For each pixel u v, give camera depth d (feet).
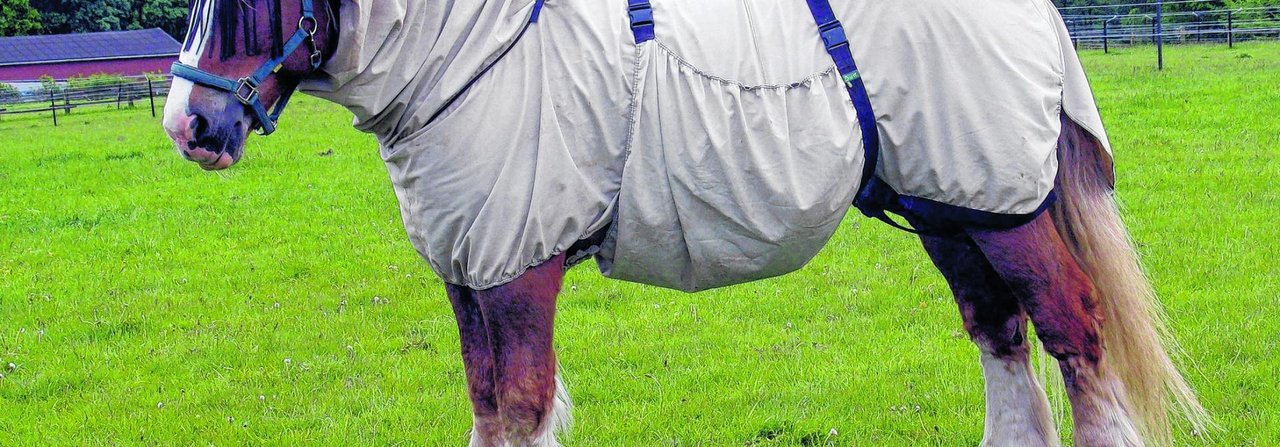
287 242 37.24
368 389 22.17
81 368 24.27
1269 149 41.52
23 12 205.36
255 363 24.27
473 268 12.48
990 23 12.96
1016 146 12.85
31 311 29.32
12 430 20.56
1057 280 13.50
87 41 195.52
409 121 12.26
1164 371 14.25
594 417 19.80
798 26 12.93
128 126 84.79
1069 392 13.82
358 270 32.65
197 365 24.27
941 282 27.48
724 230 12.97
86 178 53.98
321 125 71.92
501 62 12.32
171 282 32.19
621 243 13.04
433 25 12.17
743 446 18.13
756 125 12.55
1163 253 28.17
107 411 21.39
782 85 12.65
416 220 12.69
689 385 21.33
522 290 12.55
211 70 11.87
